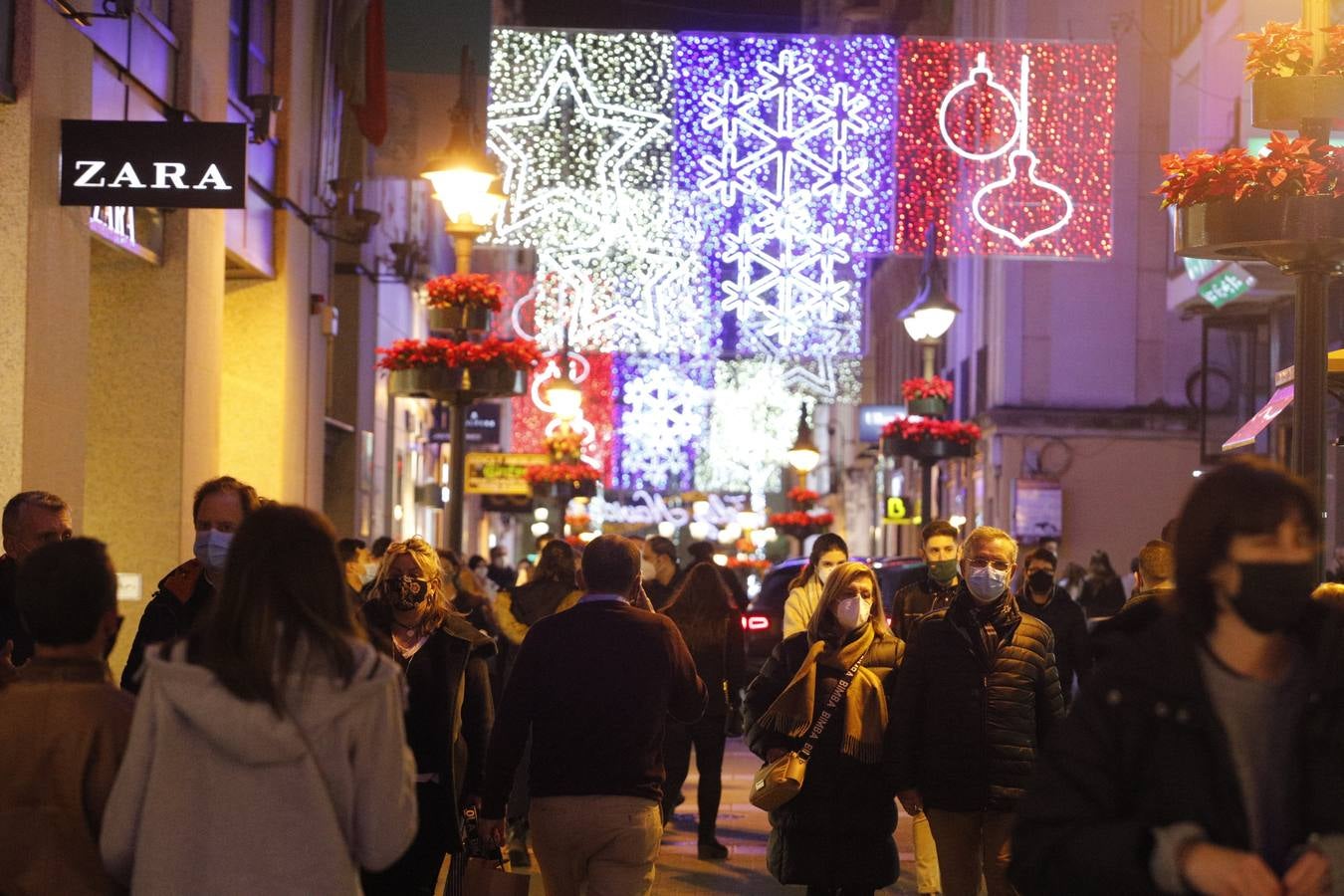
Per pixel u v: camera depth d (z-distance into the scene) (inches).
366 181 986.1
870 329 2522.1
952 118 949.2
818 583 396.8
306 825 148.1
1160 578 320.8
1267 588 119.3
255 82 713.6
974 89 946.7
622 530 2488.9
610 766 244.7
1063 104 966.4
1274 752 123.3
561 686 245.1
